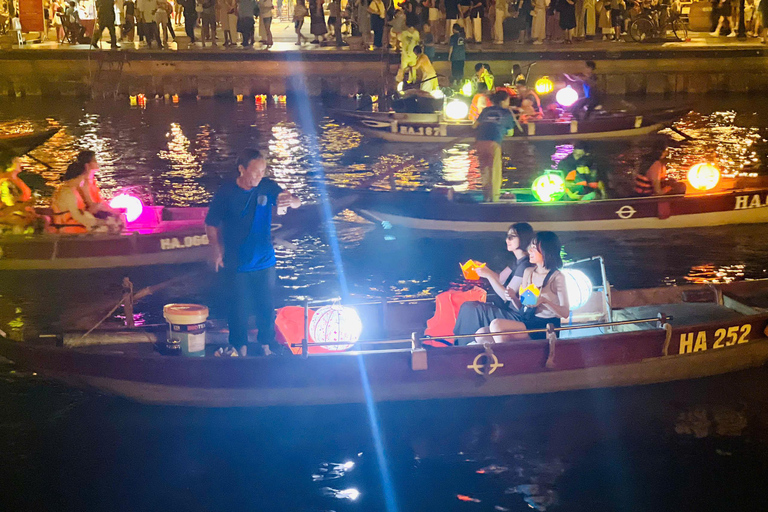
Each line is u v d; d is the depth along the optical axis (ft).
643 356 59.11
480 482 50.11
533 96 155.02
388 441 54.29
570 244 95.55
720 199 100.12
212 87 216.95
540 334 58.90
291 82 215.31
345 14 237.86
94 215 89.51
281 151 151.64
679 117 156.25
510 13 237.86
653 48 225.76
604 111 155.02
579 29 240.53
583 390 59.77
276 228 97.76
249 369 55.26
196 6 241.76
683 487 49.42
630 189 121.19
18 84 218.38
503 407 57.93
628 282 84.07
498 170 102.73
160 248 88.38
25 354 57.72
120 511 47.60
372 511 47.50
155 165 141.28
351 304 64.28
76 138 164.66
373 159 144.05
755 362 62.95
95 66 217.15
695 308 64.80
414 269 88.38
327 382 56.08
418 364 56.18
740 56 218.38
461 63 196.24
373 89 213.25
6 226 87.04
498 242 96.99
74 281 84.69
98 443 54.08
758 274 86.07
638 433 54.95
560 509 47.47
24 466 51.60
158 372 55.47
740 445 53.57
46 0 256.52
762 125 172.24
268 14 224.74
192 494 49.14
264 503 48.32
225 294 56.90
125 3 230.27
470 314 59.47
